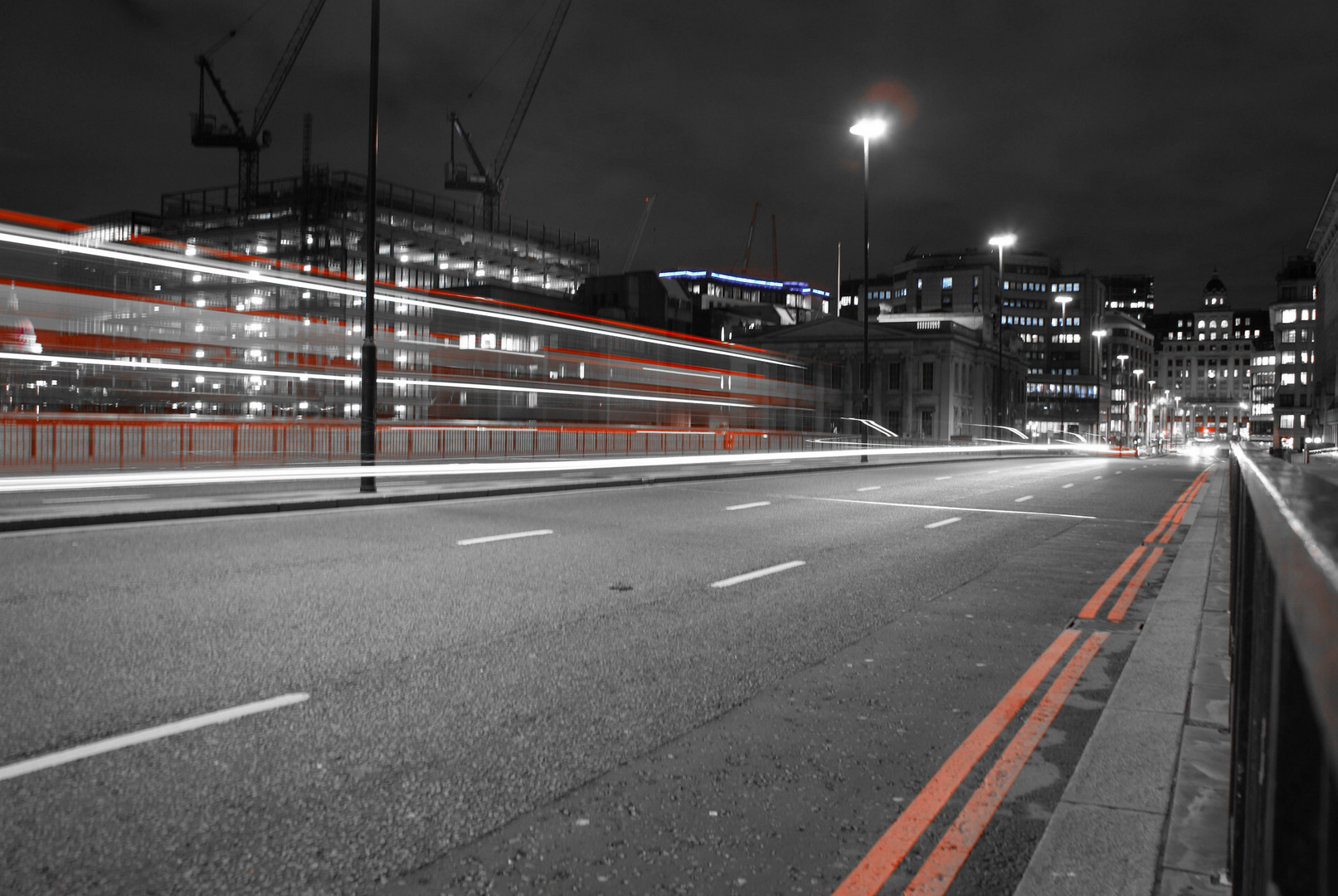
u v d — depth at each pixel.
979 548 12.40
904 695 5.76
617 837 3.74
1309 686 0.78
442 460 27.84
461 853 3.57
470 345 73.75
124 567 9.54
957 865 3.55
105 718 4.98
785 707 5.49
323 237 102.50
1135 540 13.45
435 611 7.83
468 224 116.00
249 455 23.83
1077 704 5.61
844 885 3.39
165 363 44.12
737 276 179.62
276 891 3.24
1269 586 1.47
